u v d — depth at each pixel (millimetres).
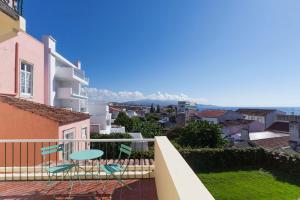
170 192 2738
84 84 28453
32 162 8805
